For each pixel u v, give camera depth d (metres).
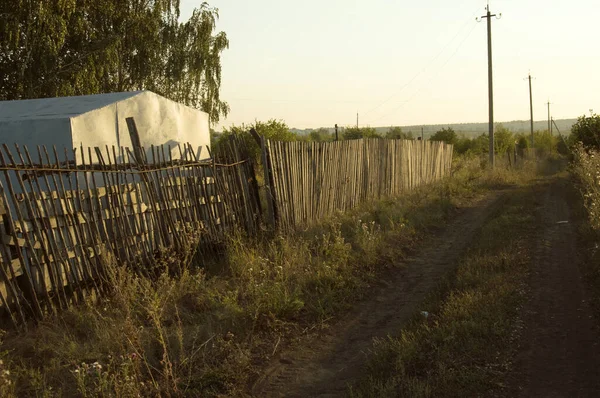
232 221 9.57
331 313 6.68
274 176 10.28
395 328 6.18
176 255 7.98
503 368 4.81
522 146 53.22
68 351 5.17
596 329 5.67
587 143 24.05
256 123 27.36
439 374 4.63
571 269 8.16
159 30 25.97
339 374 5.05
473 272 7.92
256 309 6.04
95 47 21.52
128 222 7.16
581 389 4.41
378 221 12.63
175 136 11.64
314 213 12.06
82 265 6.42
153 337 5.42
